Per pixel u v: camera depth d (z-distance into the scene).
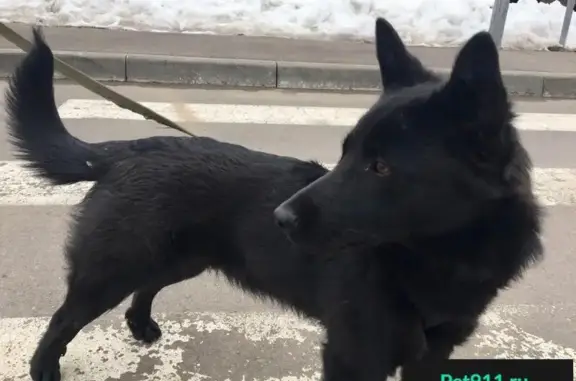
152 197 1.97
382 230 1.70
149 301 2.28
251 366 2.25
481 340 2.41
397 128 1.64
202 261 2.07
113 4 5.82
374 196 1.68
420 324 1.85
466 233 1.67
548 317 2.55
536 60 5.50
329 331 1.90
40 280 2.58
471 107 1.55
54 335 2.07
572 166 3.77
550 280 2.77
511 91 5.11
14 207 3.04
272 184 1.97
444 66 5.14
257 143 3.85
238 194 1.98
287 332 2.41
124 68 4.87
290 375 2.22
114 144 2.09
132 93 4.62
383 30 1.87
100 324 2.39
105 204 1.98
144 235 1.96
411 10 6.20
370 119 1.70
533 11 6.39
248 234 1.98
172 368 2.22
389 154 1.64
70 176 2.05
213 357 2.28
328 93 4.89
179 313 2.47
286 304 2.04
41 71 2.02
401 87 1.82
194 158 2.01
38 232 2.87
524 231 1.68
